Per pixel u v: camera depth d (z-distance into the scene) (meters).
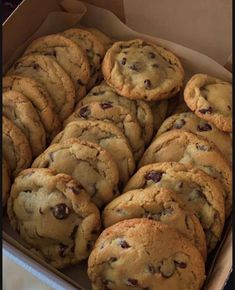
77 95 0.60
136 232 0.45
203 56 0.62
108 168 0.51
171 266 0.44
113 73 0.59
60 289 0.44
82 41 0.62
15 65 0.60
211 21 0.61
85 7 0.64
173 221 0.47
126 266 0.44
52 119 0.56
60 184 0.48
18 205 0.50
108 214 0.49
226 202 0.52
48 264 0.46
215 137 0.56
